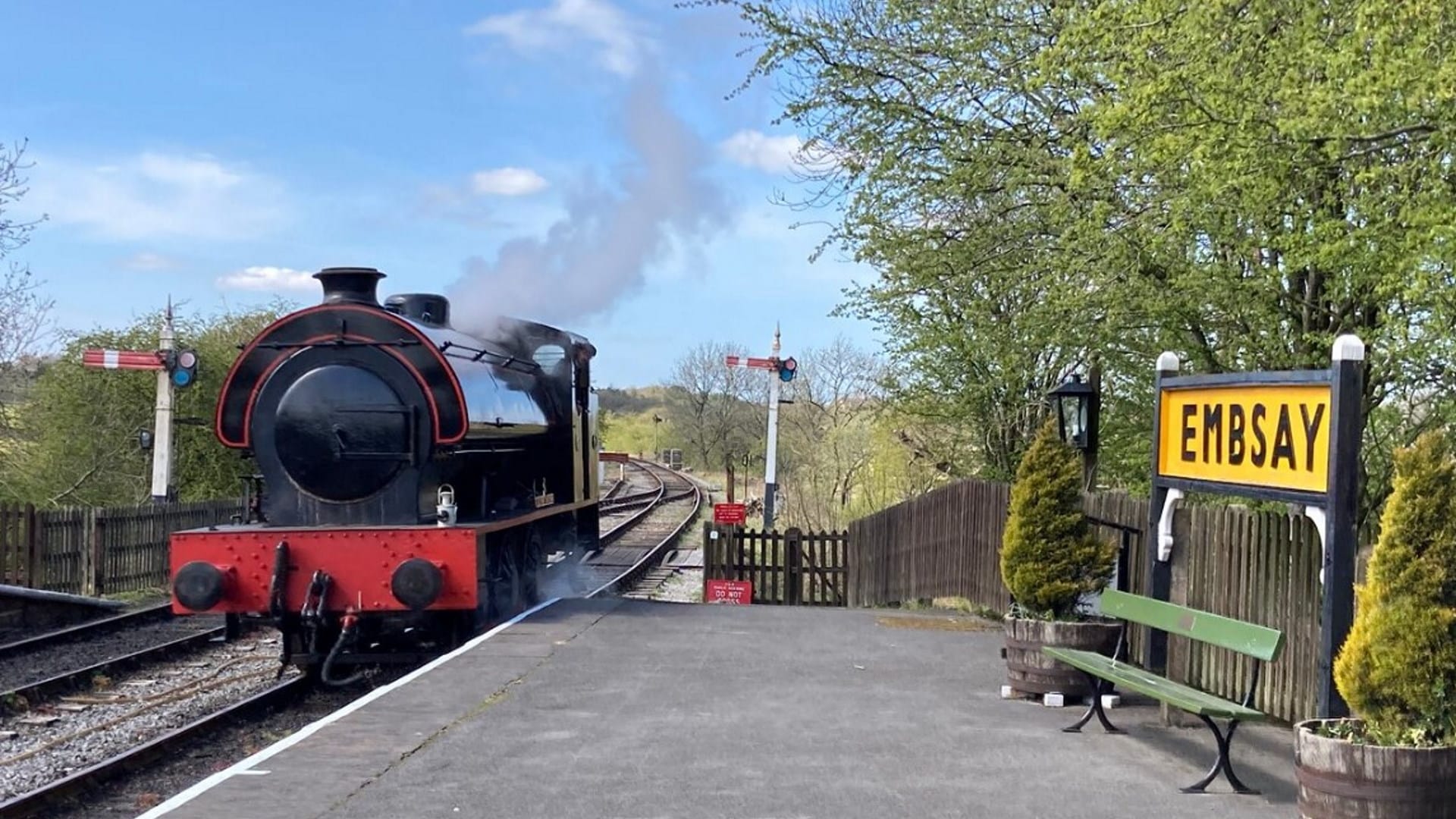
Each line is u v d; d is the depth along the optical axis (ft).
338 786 19.44
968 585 45.80
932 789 19.84
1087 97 36.11
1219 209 30.94
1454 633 15.74
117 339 78.07
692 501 134.51
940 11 39.40
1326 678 18.61
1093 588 27.02
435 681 27.96
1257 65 26.11
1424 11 21.25
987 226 41.29
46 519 52.65
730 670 29.91
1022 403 52.70
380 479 35.29
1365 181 25.57
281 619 33.42
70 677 34.81
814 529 95.61
